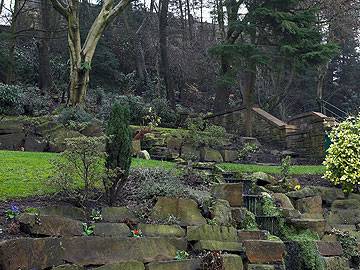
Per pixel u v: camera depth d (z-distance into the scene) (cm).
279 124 1293
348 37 1973
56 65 1950
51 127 959
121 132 598
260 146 1215
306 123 1270
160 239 538
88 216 538
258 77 1956
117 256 489
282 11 1339
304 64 1330
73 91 1145
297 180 869
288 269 631
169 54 2225
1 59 1614
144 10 2342
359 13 1720
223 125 1482
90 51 1158
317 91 2022
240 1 1415
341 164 820
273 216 713
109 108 1220
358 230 774
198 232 574
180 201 610
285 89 1673
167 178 687
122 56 2273
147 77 2064
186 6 2505
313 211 775
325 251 675
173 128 1319
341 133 839
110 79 2094
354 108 2208
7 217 482
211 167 877
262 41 1361
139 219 570
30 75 1897
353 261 711
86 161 561
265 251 580
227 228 602
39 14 1975
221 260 535
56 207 516
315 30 1343
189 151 1034
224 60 1448
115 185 592
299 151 1198
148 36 2262
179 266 519
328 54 1285
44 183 567
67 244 459
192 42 2372
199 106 2197
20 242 420
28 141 943
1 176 627
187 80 2284
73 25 1151
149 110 1253
